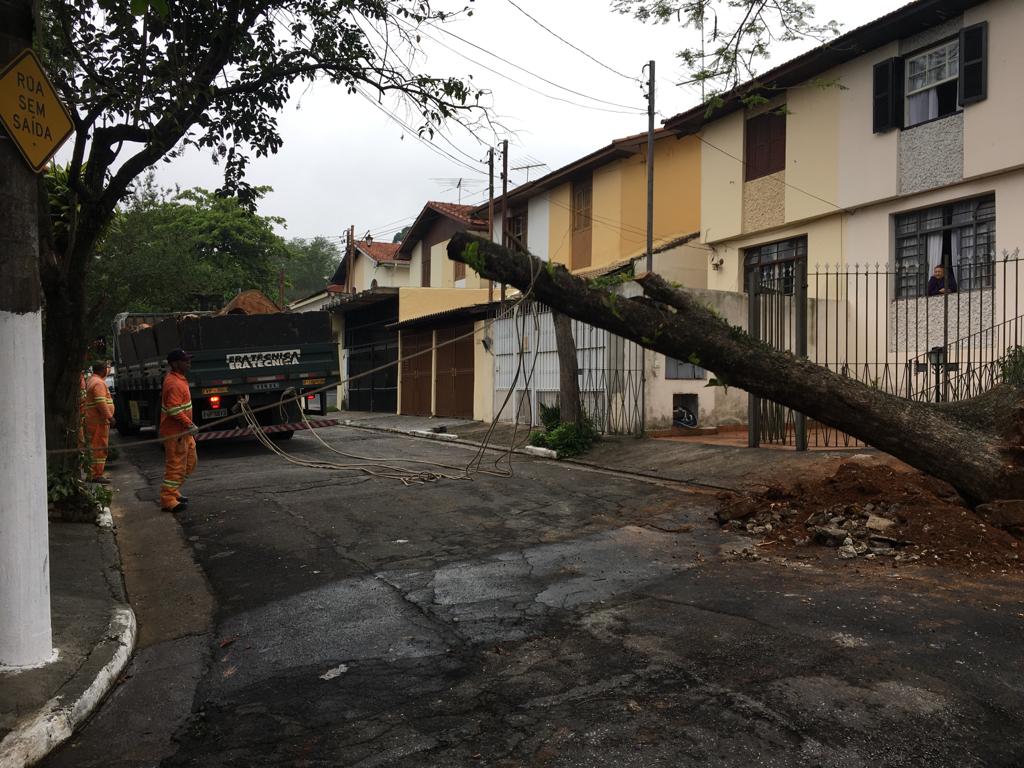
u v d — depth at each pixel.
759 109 16.97
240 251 38.19
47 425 7.75
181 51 7.31
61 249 8.55
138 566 6.66
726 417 14.13
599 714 3.50
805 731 3.23
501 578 5.84
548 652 4.30
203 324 13.02
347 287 33.97
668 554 6.38
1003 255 12.60
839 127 15.16
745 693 3.61
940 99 13.63
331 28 7.82
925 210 14.07
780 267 16.88
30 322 4.07
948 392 11.39
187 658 4.58
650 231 18.11
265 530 7.68
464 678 4.01
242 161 8.47
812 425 12.62
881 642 4.14
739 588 5.30
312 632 4.85
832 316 15.21
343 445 15.12
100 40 7.17
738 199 17.42
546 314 15.66
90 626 4.78
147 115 7.09
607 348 13.68
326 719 3.63
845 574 5.53
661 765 3.04
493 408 17.91
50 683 3.89
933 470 6.57
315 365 13.89
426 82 7.85
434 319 20.30
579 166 22.12
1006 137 12.41
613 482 9.96
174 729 3.64
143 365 15.15
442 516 8.10
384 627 4.86
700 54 8.88
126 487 10.85
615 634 4.51
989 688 3.57
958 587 5.11
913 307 14.09
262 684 4.10
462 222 27.88
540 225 24.84
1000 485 6.35
